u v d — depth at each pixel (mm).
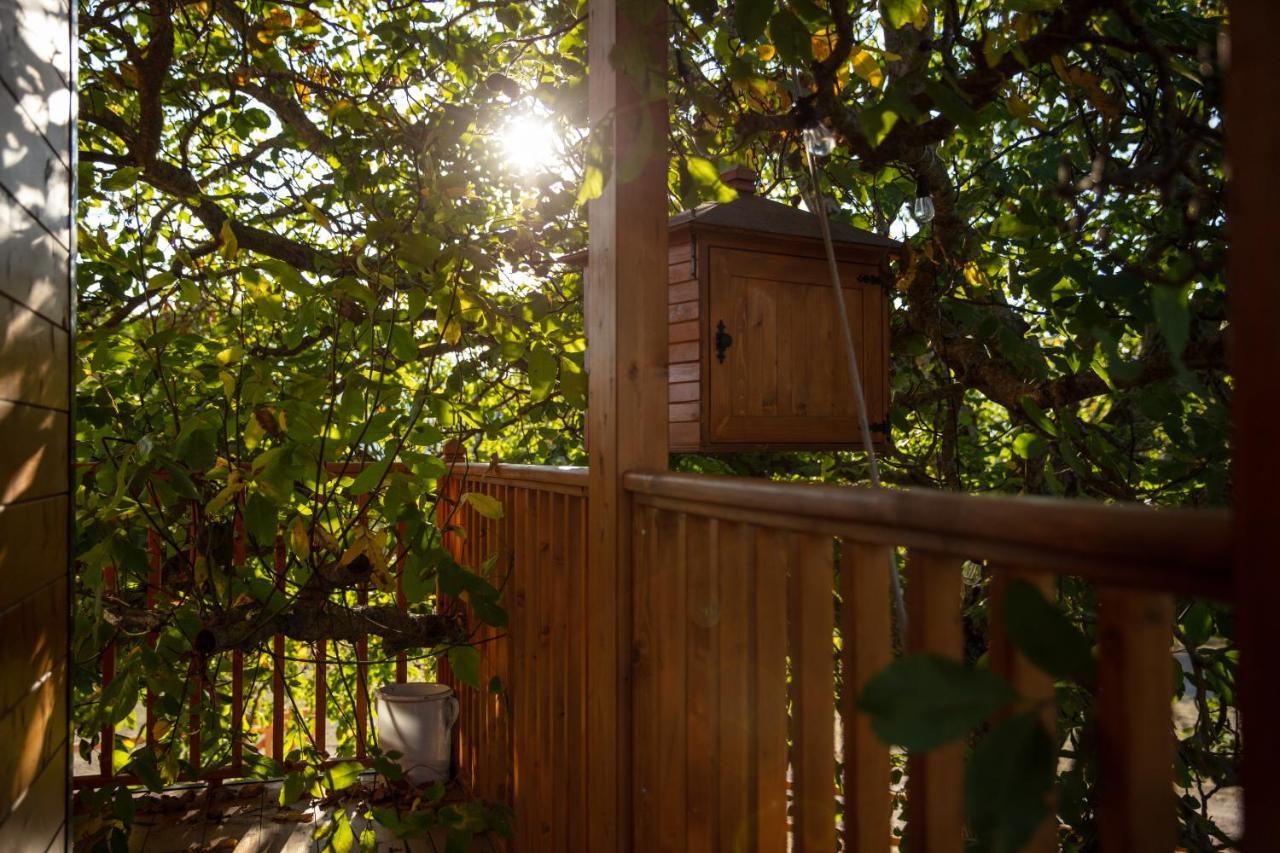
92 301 3436
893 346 3230
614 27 1962
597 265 2109
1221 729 2281
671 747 1825
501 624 2881
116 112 4379
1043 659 774
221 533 3264
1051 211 2352
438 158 3625
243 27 3654
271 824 3281
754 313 2152
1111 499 2516
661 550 1868
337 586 3342
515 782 2992
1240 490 678
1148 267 1596
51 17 1879
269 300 2773
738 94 2383
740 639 1597
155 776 2906
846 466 3859
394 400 2865
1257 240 665
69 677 2066
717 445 2096
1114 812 855
